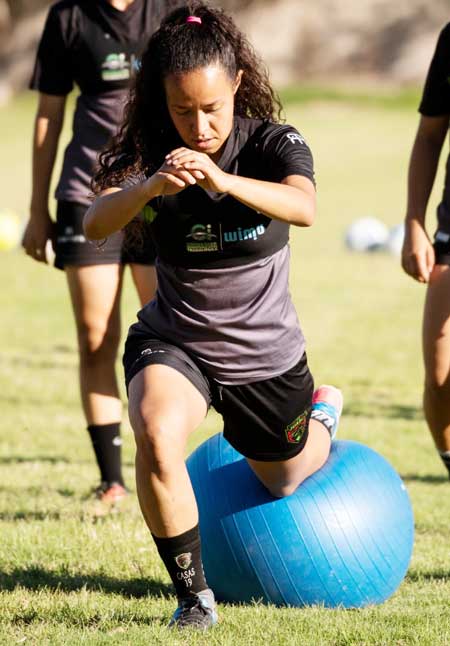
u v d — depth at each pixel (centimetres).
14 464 1959
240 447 1118
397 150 9531
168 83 977
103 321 1595
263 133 1042
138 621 1103
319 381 2780
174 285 1061
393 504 1187
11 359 3047
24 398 2575
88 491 1731
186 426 1016
